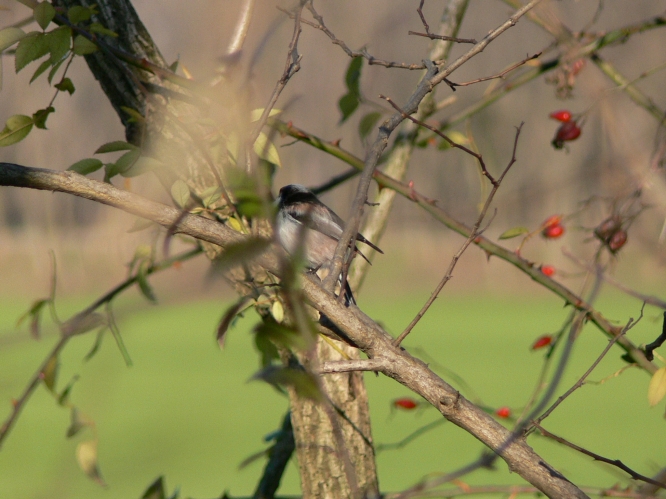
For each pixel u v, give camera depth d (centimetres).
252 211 195
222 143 298
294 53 291
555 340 304
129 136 307
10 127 297
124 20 305
